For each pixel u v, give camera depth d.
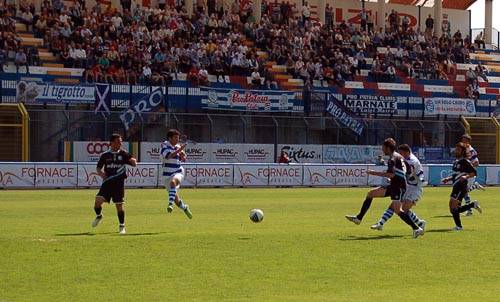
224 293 13.41
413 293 13.60
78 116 50.16
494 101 63.09
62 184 44.47
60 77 54.75
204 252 17.84
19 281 14.25
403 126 57.94
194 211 29.59
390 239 20.58
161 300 12.81
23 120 48.34
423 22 79.25
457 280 14.88
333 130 56.50
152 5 66.94
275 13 69.38
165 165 24.44
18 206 31.11
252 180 48.69
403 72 67.62
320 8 72.81
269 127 54.78
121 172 21.53
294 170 49.84
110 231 22.05
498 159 59.66
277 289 13.80
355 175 51.25
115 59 56.25
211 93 54.62
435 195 41.84
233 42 62.28
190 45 60.53
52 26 57.84
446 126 59.00
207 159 52.88
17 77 52.66
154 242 19.38
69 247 18.30
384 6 73.88
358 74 65.38
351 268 16.00
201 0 68.50
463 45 74.50
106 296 13.06
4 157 48.44
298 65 62.41
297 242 19.72
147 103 52.62
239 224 24.47
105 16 60.03
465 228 24.00
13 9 59.72
